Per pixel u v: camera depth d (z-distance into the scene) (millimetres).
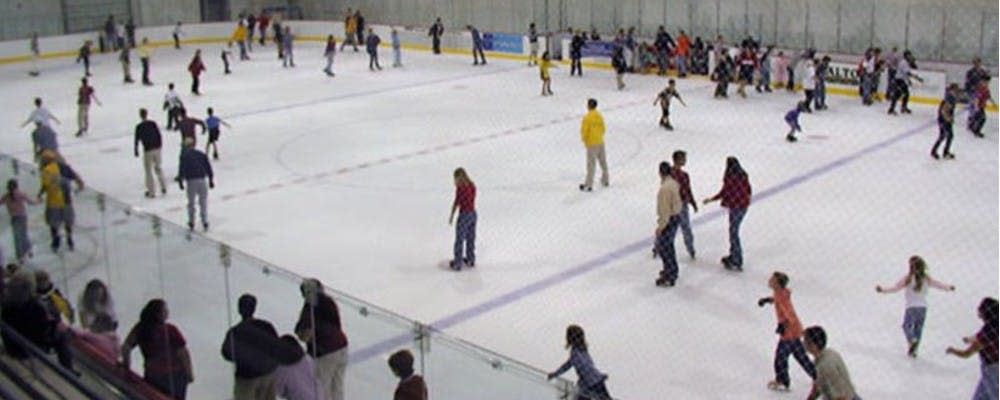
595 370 6785
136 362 6785
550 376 4746
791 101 22328
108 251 7777
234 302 6422
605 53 28734
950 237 11984
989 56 21766
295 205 14492
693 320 9602
